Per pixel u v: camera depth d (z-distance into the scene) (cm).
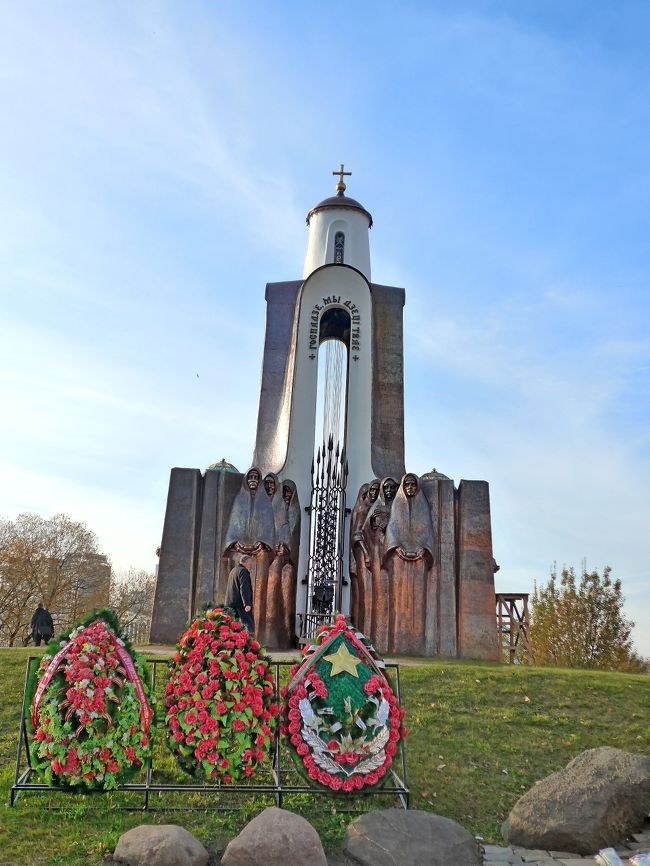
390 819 719
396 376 2384
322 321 2527
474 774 911
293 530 2030
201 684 781
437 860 678
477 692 1221
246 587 1216
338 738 784
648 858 684
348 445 2303
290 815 673
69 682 756
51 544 5022
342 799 807
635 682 1323
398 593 1930
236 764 770
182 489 2028
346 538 2159
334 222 2831
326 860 654
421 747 979
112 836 683
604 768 804
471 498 2006
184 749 773
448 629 1905
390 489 2047
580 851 727
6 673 1245
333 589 2106
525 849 738
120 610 5991
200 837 703
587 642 3525
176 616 1923
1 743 946
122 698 768
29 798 770
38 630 2673
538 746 1005
